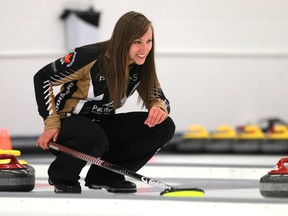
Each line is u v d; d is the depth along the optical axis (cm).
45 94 777
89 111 802
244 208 642
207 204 645
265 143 1961
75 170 786
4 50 2253
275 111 2342
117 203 661
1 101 2261
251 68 2334
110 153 838
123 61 758
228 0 2323
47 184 991
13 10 2247
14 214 682
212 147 1986
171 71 2323
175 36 2320
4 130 1196
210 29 2323
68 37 2198
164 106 802
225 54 2328
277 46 2334
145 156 842
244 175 1132
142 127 817
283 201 647
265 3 2327
